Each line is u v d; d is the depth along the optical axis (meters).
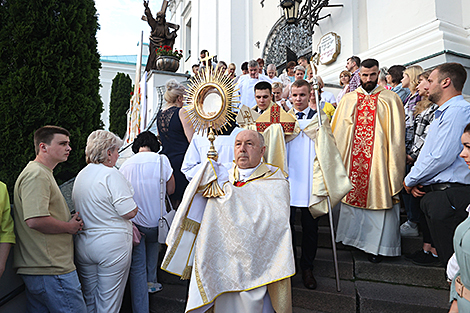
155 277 3.13
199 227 2.09
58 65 3.37
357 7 7.20
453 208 2.38
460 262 1.60
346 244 3.40
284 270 1.93
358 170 3.39
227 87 2.12
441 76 2.67
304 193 3.02
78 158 3.53
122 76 17.22
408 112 3.70
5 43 3.19
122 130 16.75
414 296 2.69
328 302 2.77
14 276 2.52
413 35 5.86
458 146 2.53
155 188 2.88
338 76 7.27
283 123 3.09
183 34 17.80
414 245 3.35
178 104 3.37
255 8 12.20
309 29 8.27
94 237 2.41
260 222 2.01
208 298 1.87
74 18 3.56
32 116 3.19
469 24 5.72
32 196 2.16
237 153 2.23
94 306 2.49
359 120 3.51
